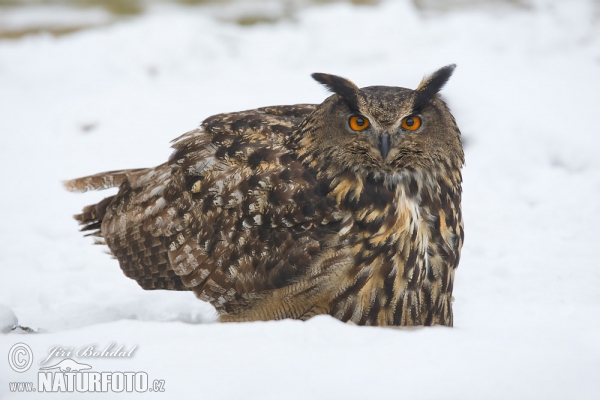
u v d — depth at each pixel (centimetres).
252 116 1510
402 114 1323
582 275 1738
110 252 1652
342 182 1345
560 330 1185
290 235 1362
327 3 4328
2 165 2619
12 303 1745
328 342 1077
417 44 3319
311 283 1346
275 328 1105
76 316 1639
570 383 969
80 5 4509
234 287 1412
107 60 3394
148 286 1548
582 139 2395
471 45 3194
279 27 3697
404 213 1335
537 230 2016
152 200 1516
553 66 2962
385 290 1336
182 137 1554
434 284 1373
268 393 944
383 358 1021
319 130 1370
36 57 3475
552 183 2259
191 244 1452
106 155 2656
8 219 2231
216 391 950
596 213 2088
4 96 3180
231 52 3422
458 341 1082
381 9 3538
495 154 2386
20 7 4466
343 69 3153
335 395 940
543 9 3659
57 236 2125
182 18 3656
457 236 1398
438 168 1362
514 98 2662
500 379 974
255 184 1392
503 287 1688
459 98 2634
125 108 2936
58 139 2802
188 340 1069
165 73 3288
